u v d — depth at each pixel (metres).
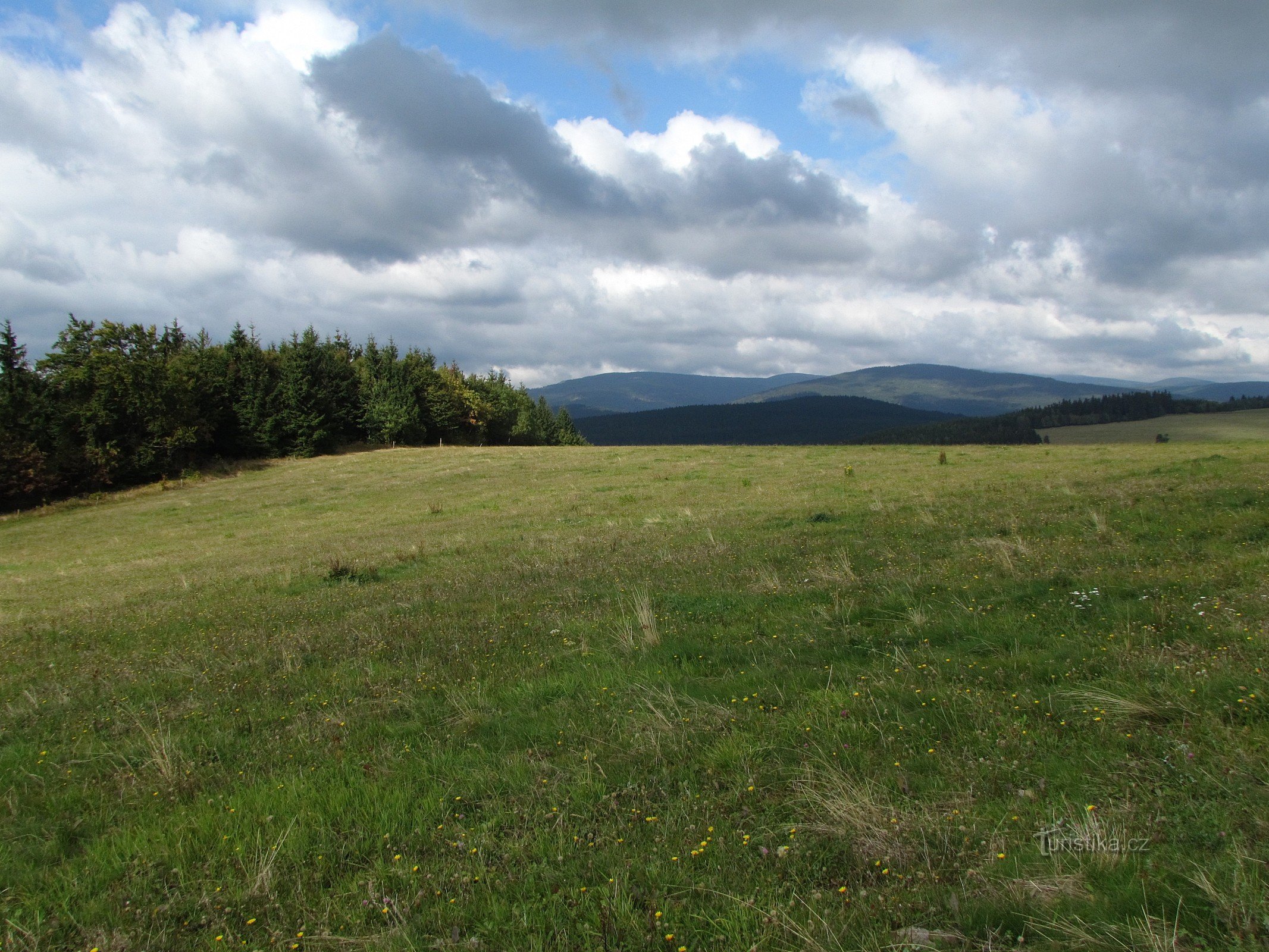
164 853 4.91
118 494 51.78
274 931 4.03
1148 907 3.47
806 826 4.54
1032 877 3.81
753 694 6.71
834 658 7.56
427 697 7.60
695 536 17.44
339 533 29.06
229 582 18.12
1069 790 4.62
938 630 7.99
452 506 34.00
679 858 4.38
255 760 6.46
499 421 97.38
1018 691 6.08
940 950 3.37
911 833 4.34
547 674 8.02
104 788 6.16
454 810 5.24
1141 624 7.33
